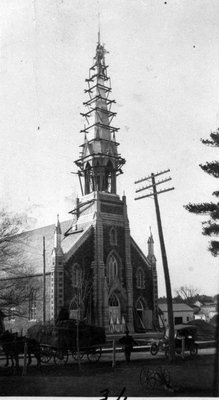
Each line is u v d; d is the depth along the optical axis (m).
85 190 61.50
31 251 63.66
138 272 60.28
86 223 58.75
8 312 39.88
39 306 54.28
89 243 56.31
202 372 20.08
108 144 61.06
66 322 28.83
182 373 20.38
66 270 53.38
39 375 22.22
